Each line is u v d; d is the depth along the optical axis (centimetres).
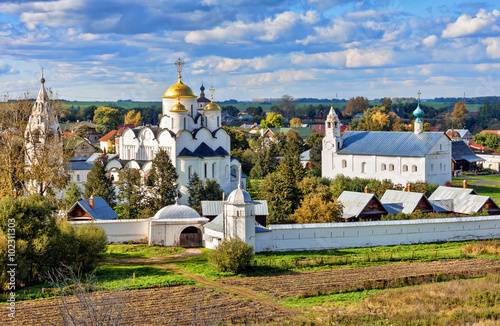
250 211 6838
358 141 13338
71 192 9656
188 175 10538
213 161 10888
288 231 7119
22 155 9106
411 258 6644
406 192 8969
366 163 12850
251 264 6300
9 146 8756
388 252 7019
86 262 6016
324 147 13612
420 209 8744
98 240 6191
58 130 9975
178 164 10512
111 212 8369
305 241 7181
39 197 6109
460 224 7875
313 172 14250
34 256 5606
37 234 5753
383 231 7500
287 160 10738
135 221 7656
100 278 5766
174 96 11281
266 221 8631
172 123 10844
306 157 16225
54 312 4684
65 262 5847
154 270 6166
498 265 6366
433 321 4594
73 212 8006
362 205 8444
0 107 9150
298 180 10344
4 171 8600
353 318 4650
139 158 11319
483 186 13225
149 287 5469
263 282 5722
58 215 8019
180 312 4759
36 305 4878
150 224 7494
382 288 5562
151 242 7481
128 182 9369
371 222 7450
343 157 13262
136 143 11381
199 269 6184
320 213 7981
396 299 5122
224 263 6009
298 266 6288
